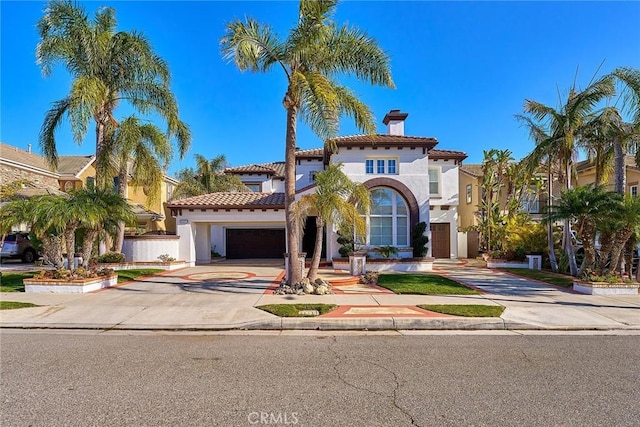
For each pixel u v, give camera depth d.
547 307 9.89
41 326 8.35
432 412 4.27
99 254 18.25
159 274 16.69
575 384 5.10
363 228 11.95
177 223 20.22
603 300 10.80
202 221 20.31
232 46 10.71
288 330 8.21
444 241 24.77
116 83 17.25
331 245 19.34
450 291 11.94
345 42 11.73
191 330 8.15
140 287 13.02
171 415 4.19
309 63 11.77
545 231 19.16
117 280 14.02
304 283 11.80
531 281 14.45
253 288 12.74
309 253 24.30
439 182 24.73
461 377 5.36
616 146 14.04
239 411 4.29
